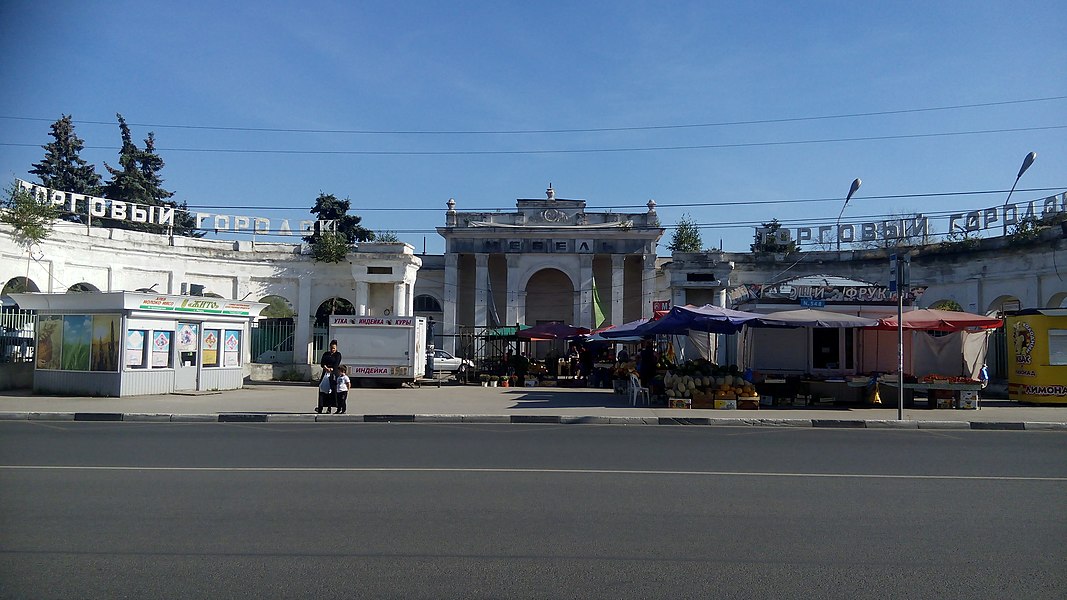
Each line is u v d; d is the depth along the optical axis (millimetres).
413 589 6078
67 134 63438
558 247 48281
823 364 26266
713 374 22719
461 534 7641
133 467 11289
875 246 42688
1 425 17297
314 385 31688
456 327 48219
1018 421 18641
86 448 13281
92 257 35406
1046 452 13812
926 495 9688
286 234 41781
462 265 51312
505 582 6258
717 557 6957
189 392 26016
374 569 6547
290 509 8633
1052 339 23500
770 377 25734
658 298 49406
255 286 40500
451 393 27641
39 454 12516
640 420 19078
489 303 48281
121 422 18547
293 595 5926
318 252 40375
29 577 6281
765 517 8445
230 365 28297
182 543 7246
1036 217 33469
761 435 16422
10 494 9297
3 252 31203
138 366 24547
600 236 47969
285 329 40500
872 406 23172
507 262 48438
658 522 8180
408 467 11562
